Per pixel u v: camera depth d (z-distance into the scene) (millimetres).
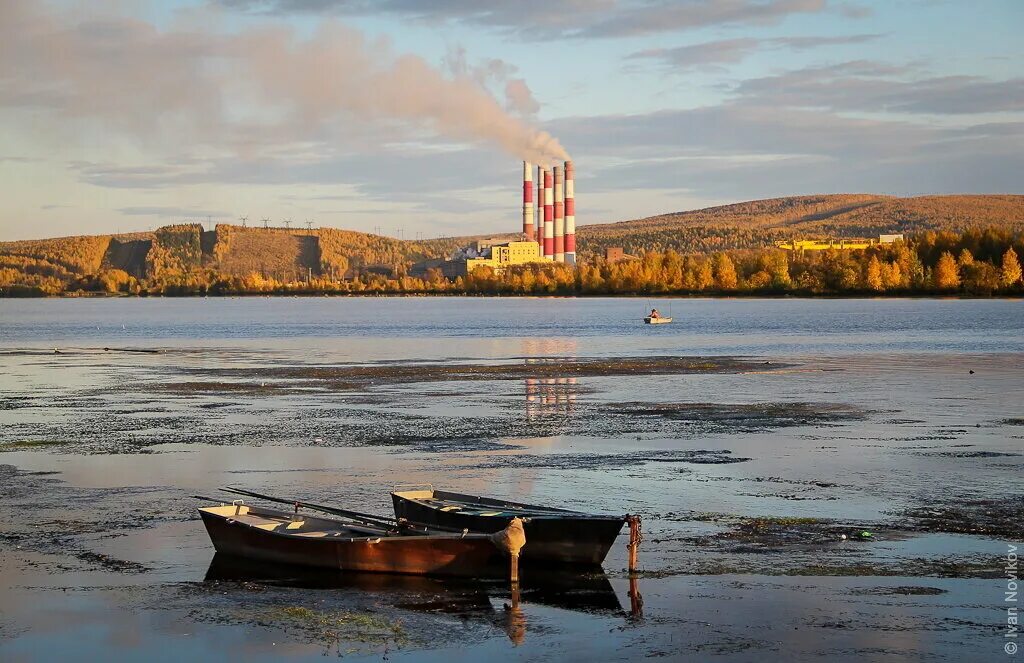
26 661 20547
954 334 131875
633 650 20891
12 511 32469
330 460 41188
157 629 22234
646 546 28047
